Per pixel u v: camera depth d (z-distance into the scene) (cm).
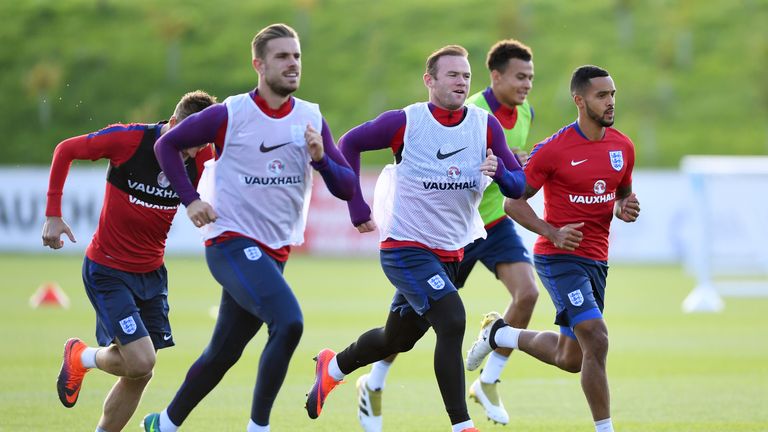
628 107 15825
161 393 3478
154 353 2458
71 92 16388
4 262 10038
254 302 2294
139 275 2539
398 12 18450
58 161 2481
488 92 3359
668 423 3020
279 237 2408
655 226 10656
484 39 17500
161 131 2480
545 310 6438
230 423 2972
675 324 5812
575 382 3853
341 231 11194
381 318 5744
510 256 3269
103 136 2464
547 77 16575
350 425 2998
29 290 7306
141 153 2464
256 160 2350
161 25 17588
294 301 2295
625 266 10394
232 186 2359
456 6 18525
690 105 15862
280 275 2328
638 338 5169
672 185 10644
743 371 4091
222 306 2411
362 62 17125
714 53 17150
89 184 11044
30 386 3553
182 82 16688
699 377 3941
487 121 2680
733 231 8631
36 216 11262
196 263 10331
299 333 2273
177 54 17300
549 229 2625
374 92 16300
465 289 7825
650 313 6400
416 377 3925
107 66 16975
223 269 2341
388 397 3497
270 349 2273
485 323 2980
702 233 6769
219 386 3647
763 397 3491
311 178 2448
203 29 18100
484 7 18538
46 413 3073
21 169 11294
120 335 2441
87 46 17500
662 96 16038
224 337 2403
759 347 4828
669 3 18550
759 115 15525
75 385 2639
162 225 2522
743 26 17812
